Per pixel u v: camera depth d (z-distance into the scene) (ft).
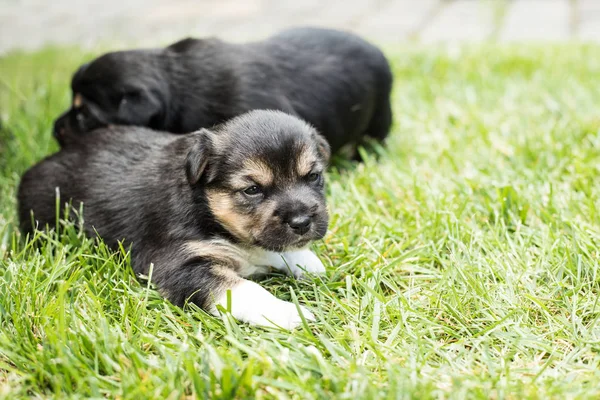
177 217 2.19
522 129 2.93
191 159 2.15
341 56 2.83
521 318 2.05
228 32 4.75
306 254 2.28
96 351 1.91
